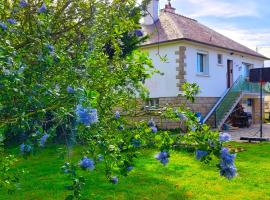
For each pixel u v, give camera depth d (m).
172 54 25.06
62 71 4.43
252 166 12.04
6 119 3.79
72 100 3.58
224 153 3.40
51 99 3.77
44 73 4.27
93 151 3.73
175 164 12.11
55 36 6.38
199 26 30.25
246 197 8.50
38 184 9.57
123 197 8.41
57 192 8.83
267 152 15.03
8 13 5.97
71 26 6.77
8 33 4.57
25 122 3.58
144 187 9.27
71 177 3.39
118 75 4.95
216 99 27.81
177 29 25.91
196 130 3.67
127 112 5.03
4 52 3.88
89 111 3.20
